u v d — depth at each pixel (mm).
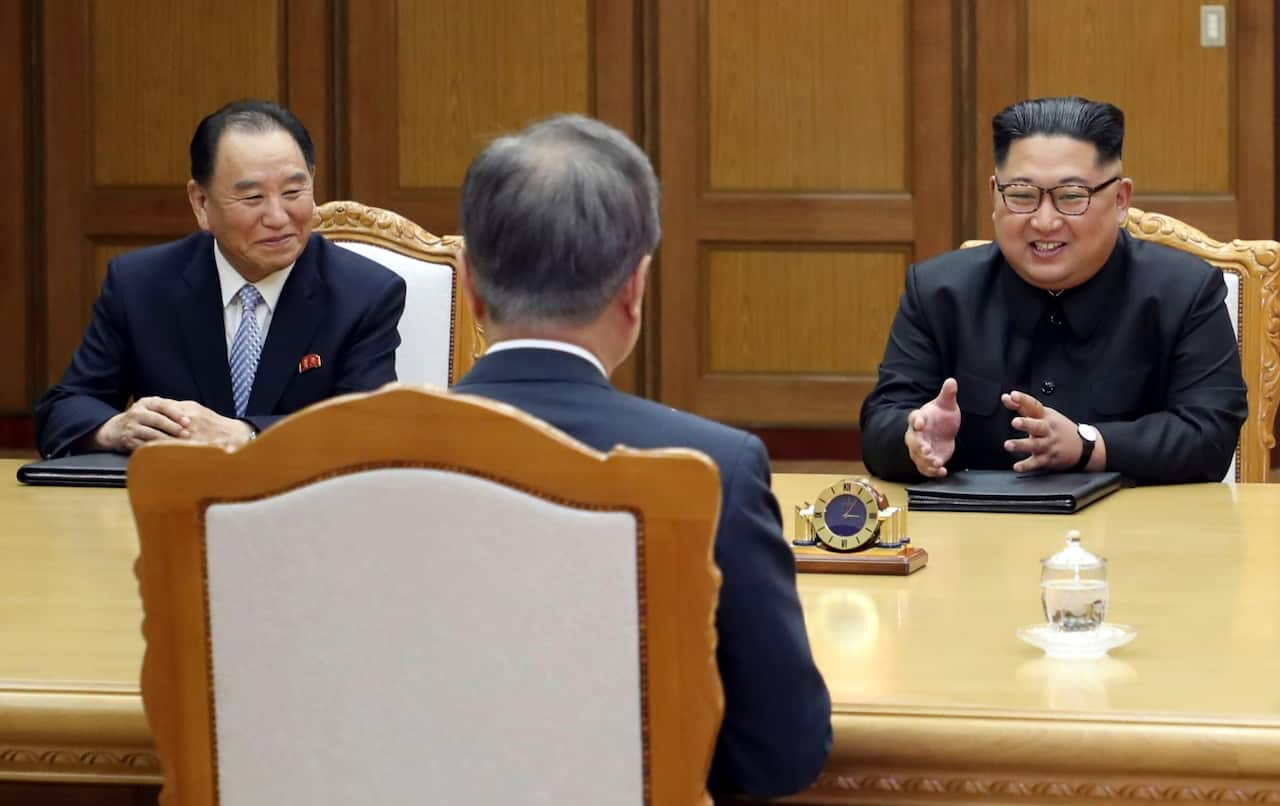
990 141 9719
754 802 2211
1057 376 4574
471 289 2139
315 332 4906
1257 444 4820
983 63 9680
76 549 3406
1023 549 3359
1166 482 4250
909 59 9758
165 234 10125
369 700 1862
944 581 3061
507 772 1848
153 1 10031
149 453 1884
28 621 2770
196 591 1906
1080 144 4324
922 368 4688
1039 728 2133
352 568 1842
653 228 2104
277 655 1881
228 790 1927
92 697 2322
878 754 2162
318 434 1839
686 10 9852
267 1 9961
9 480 4324
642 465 1778
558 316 2078
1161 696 2262
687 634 1798
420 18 9953
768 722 2023
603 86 9906
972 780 2158
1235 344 4500
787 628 2021
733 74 9883
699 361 10047
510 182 2043
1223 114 9555
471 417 1806
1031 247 4387
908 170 9820
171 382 4895
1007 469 4621
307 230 4836
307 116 10008
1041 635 2518
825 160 9875
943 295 4688
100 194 10148
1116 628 2584
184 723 1937
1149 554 3297
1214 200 9586
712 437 2037
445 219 10000
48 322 10219
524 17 9914
